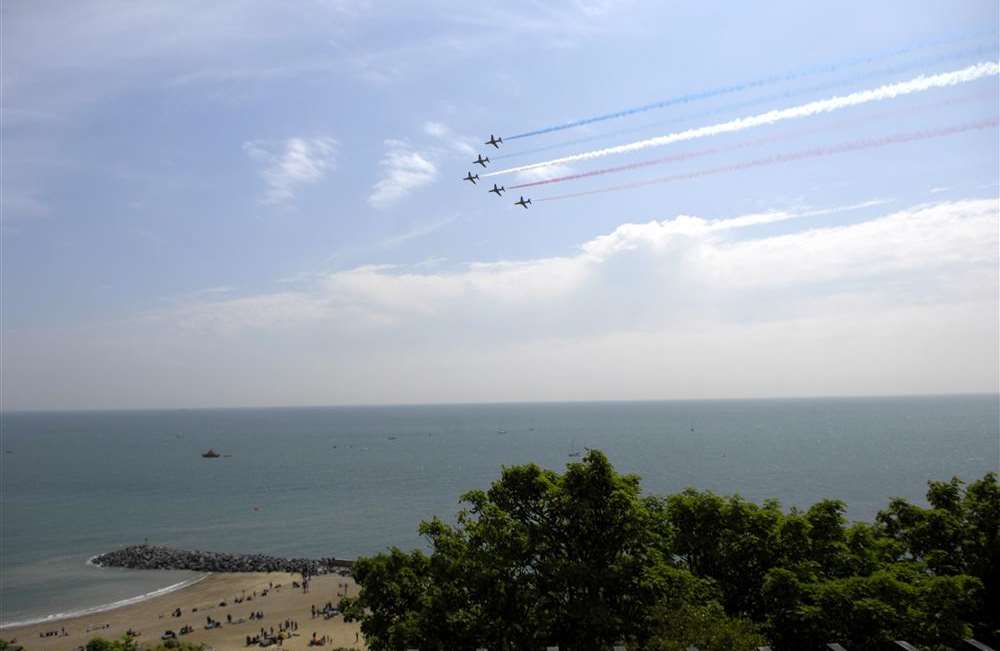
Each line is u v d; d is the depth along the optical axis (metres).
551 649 19.61
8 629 86.31
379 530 148.00
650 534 32.09
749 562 35.00
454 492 197.88
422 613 33.00
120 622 88.69
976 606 32.19
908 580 32.62
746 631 24.31
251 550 132.75
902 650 19.17
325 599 97.06
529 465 35.34
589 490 32.34
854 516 146.75
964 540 36.34
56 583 108.81
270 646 75.81
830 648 18.72
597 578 29.78
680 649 22.97
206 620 88.25
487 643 30.73
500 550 32.31
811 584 30.48
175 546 136.12
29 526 156.88
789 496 171.25
